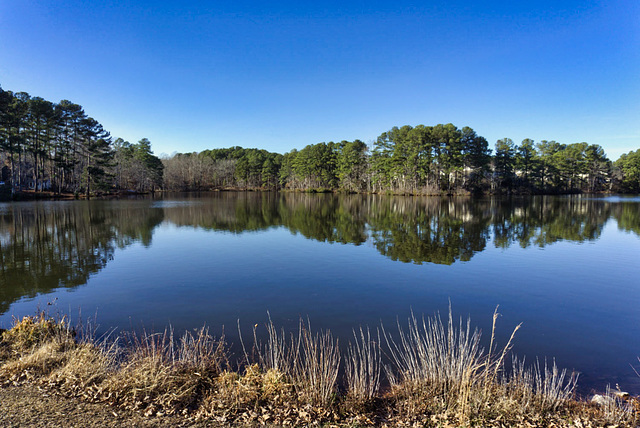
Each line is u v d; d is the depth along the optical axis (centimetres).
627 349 630
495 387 461
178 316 773
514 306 862
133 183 7500
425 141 6097
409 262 1329
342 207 4016
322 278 1101
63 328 647
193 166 9688
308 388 445
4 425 366
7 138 4197
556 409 429
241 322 739
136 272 1165
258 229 2227
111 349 579
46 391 441
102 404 417
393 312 810
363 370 512
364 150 7719
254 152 11119
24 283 1030
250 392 439
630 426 393
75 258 1370
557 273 1176
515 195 6875
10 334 599
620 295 951
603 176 8256
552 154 7975
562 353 612
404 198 5822
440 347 551
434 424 400
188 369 490
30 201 4194
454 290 985
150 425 380
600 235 1986
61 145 4994
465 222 2575
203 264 1282
